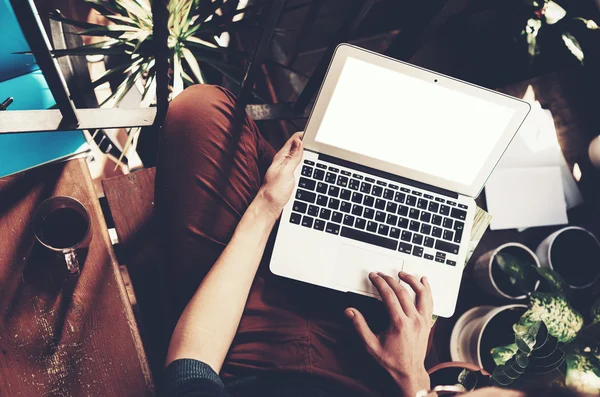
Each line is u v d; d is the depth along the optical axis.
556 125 1.30
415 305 0.85
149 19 1.11
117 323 0.86
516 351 0.93
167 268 0.87
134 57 1.07
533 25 1.17
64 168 0.89
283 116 1.00
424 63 1.42
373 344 0.80
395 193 0.97
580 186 1.28
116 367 0.85
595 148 1.21
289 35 1.48
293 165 0.87
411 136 0.91
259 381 0.78
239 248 0.81
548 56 1.31
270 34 0.69
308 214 0.94
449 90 0.85
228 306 0.76
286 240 0.93
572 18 1.21
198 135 0.87
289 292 0.92
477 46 1.42
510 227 1.22
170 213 0.86
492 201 1.22
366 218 0.95
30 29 0.58
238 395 0.76
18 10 0.55
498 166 1.23
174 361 0.69
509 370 0.86
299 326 0.87
